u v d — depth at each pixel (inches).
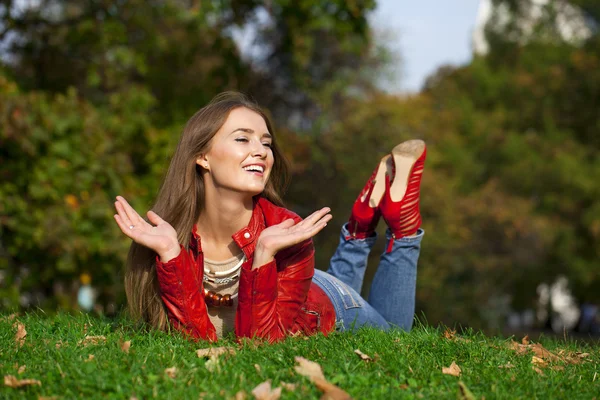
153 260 157.2
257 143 151.8
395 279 190.5
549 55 1205.7
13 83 463.5
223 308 161.2
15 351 140.3
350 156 954.7
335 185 945.5
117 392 116.5
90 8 556.7
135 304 159.9
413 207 187.9
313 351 139.8
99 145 452.1
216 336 153.6
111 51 560.4
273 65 776.3
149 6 567.2
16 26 568.7
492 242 1023.0
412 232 190.1
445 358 143.9
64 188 430.9
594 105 1112.8
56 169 427.8
